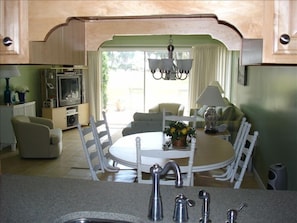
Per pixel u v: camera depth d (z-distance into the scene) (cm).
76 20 165
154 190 141
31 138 569
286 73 342
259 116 490
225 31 177
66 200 161
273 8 101
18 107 652
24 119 600
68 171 511
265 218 143
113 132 834
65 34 148
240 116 580
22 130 565
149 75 903
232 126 565
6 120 638
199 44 844
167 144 341
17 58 115
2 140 642
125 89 919
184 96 895
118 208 153
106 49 886
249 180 484
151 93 910
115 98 926
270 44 103
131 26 183
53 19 112
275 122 388
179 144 335
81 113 883
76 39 166
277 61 103
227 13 104
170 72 441
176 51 864
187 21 180
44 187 179
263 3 102
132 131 511
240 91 718
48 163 555
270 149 411
